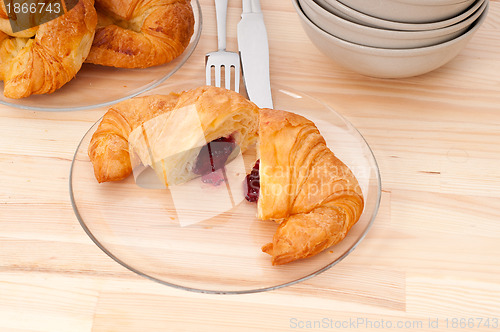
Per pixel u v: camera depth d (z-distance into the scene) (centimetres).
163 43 80
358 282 70
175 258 69
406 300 69
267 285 68
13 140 77
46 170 75
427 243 72
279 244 68
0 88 79
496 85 82
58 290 69
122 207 72
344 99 81
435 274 70
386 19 75
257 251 70
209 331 67
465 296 69
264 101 77
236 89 80
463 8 75
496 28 86
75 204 72
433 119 79
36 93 78
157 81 80
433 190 75
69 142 77
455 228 73
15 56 79
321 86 82
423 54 76
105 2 80
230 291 67
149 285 69
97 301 68
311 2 76
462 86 82
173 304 68
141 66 80
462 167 76
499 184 75
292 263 69
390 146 77
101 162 72
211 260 69
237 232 71
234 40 85
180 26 80
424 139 78
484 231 72
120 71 81
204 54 84
